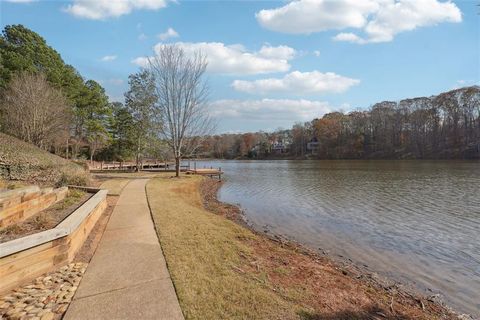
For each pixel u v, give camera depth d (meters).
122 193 10.77
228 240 5.48
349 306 3.53
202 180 20.47
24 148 13.27
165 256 4.21
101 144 32.69
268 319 2.81
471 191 15.29
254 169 38.31
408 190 15.94
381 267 5.75
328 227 8.77
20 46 20.67
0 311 2.61
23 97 17.38
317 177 24.25
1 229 3.94
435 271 5.60
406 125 61.47
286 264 4.77
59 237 3.58
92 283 3.29
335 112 78.31
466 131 53.78
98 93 29.67
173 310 2.81
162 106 21.16
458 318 3.94
